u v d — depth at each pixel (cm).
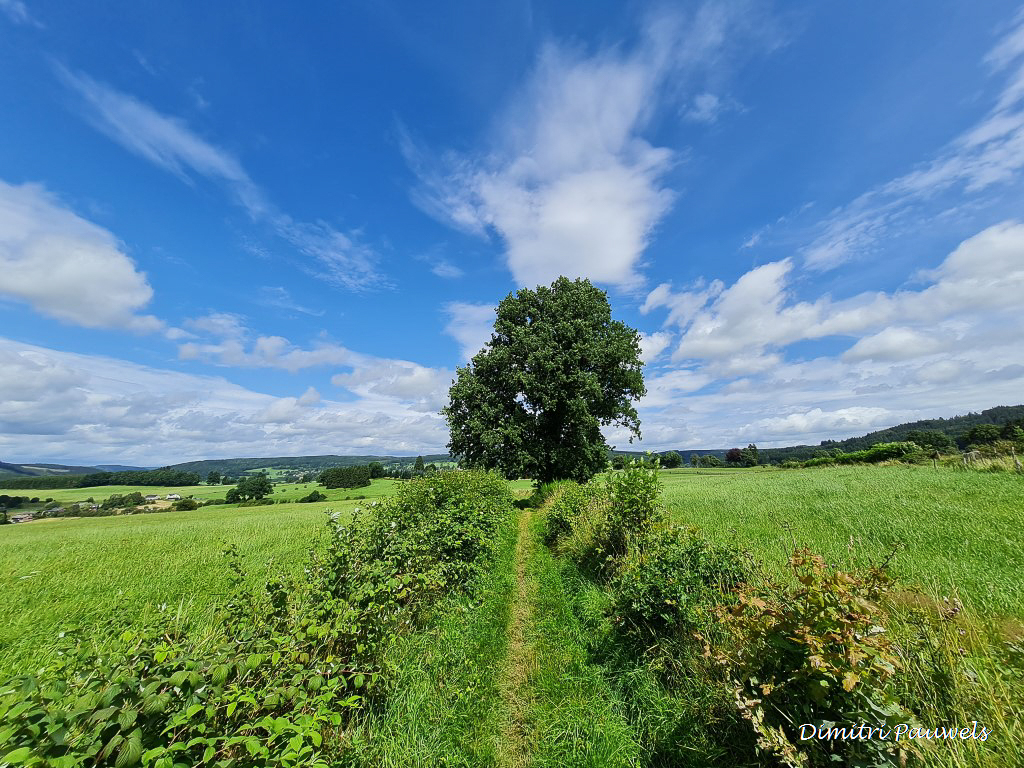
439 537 845
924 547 729
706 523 1070
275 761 251
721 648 394
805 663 282
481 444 2622
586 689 509
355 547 579
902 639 335
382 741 391
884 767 252
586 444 2694
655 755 396
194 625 455
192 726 246
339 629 399
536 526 1720
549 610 768
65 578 1100
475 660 575
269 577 484
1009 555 661
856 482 1867
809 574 308
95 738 215
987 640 347
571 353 2622
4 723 203
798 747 288
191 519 3362
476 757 407
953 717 286
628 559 703
